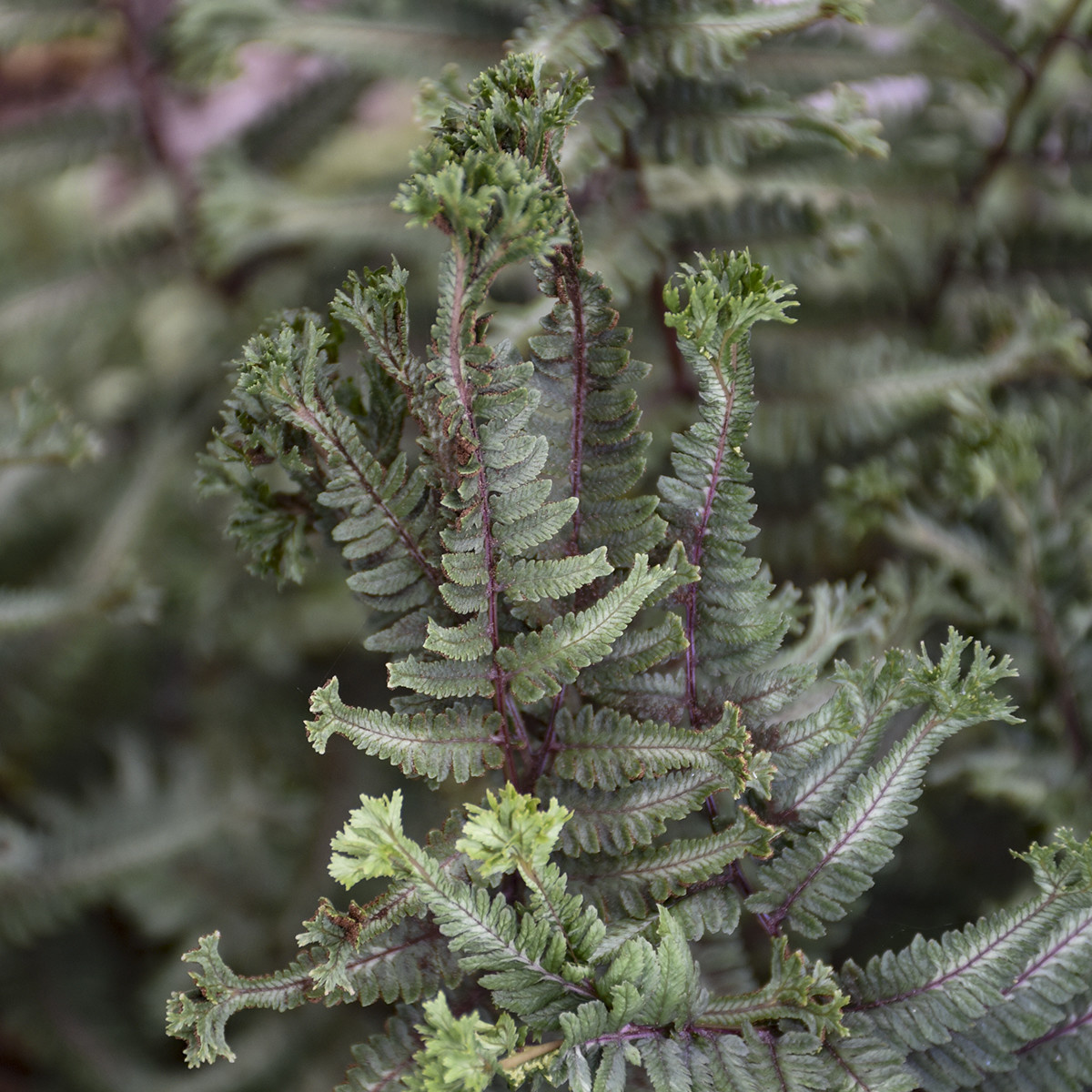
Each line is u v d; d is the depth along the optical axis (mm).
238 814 1045
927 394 817
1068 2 821
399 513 638
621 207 789
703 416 635
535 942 616
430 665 632
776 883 638
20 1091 1042
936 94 915
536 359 641
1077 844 634
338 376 654
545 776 641
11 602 921
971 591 748
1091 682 742
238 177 1028
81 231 1447
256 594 1091
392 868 608
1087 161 886
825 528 856
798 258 790
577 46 730
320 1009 947
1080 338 859
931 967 637
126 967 1107
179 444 1164
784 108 753
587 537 643
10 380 1223
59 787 1175
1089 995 654
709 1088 623
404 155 1302
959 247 898
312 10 850
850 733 642
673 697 646
